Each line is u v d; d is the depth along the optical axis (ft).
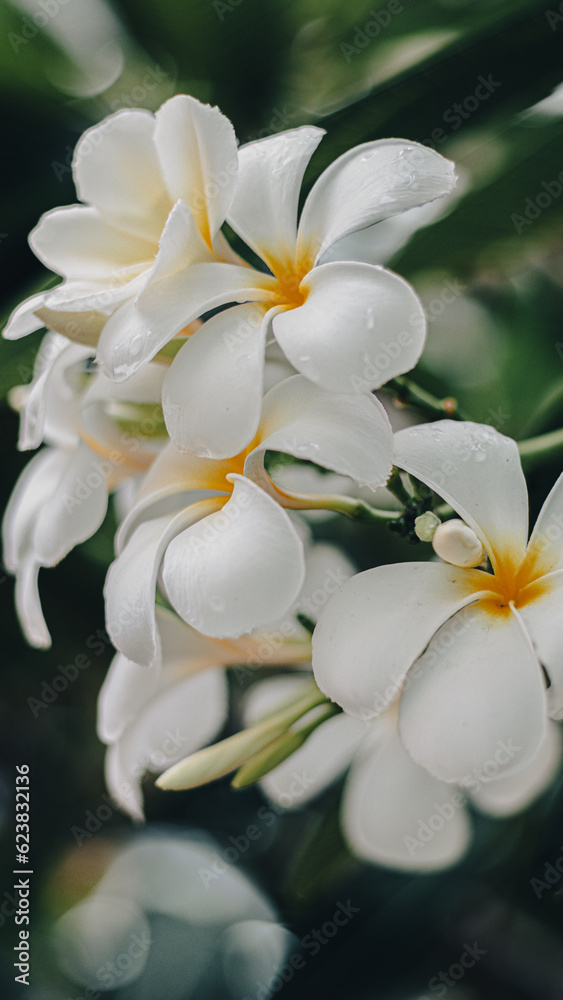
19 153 1.45
